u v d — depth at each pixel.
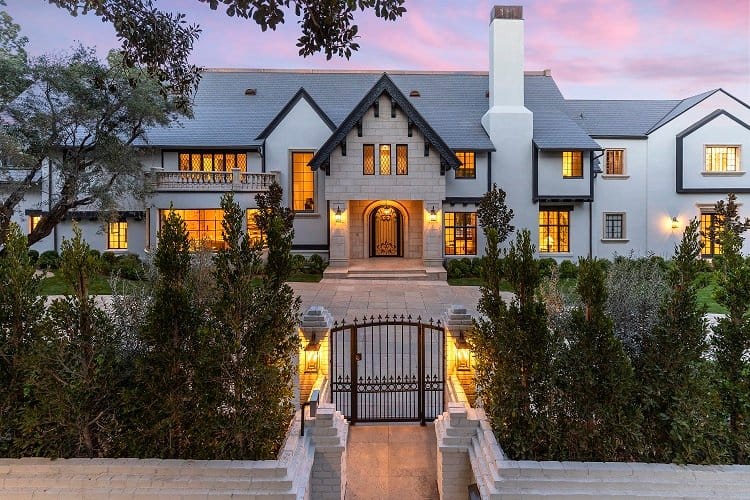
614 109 28.75
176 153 24.53
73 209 21.48
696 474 5.71
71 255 5.98
